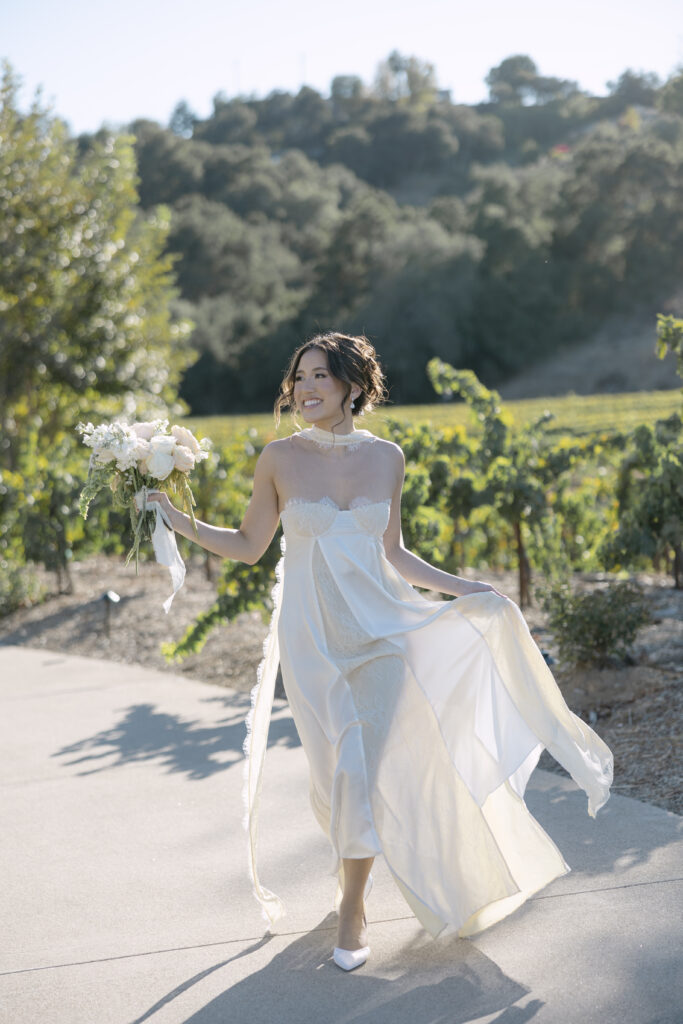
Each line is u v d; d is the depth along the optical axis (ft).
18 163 55.83
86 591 36.60
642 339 265.54
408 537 22.71
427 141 489.67
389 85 583.58
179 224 309.22
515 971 9.59
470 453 28.86
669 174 243.81
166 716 20.71
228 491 37.88
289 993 9.37
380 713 10.15
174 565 10.80
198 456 11.21
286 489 10.79
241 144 483.92
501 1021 8.70
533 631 24.12
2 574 35.40
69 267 57.62
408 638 10.58
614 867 11.74
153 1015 9.04
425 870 10.01
